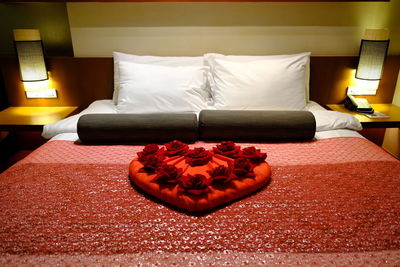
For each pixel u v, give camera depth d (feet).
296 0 7.96
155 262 3.10
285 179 4.67
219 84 7.48
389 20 8.39
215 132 6.10
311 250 3.26
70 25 8.27
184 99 7.10
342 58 8.50
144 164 4.57
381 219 3.76
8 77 8.54
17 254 3.23
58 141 6.21
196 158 4.75
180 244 3.35
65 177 4.73
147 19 8.23
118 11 8.15
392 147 9.18
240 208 3.99
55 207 3.99
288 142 6.18
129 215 3.85
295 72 7.40
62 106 8.91
